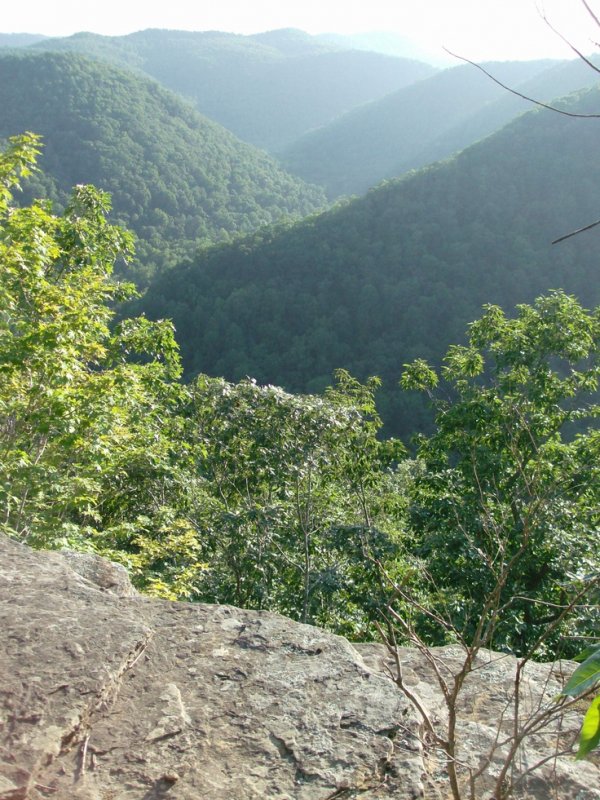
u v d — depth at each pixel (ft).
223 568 37.55
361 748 7.30
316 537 38.60
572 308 40.91
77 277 33.27
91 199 34.27
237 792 6.63
